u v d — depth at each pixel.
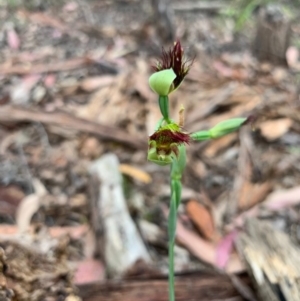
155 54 0.58
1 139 0.40
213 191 0.36
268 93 0.48
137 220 0.32
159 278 0.25
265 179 0.37
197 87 0.48
